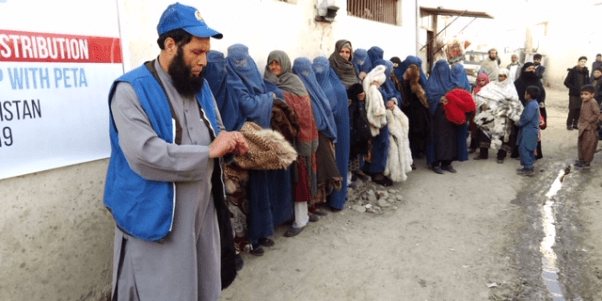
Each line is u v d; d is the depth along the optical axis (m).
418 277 3.14
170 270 1.80
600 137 7.34
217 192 2.03
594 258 3.39
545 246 3.65
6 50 2.04
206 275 2.00
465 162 6.41
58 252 2.39
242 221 3.28
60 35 2.28
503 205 4.68
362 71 5.08
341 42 4.64
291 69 3.95
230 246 2.20
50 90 2.25
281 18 4.38
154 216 1.71
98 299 2.66
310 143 3.65
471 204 4.71
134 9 2.80
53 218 2.35
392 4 7.45
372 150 4.96
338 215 4.37
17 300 2.22
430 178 5.62
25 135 2.15
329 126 3.90
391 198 4.86
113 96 1.72
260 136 2.18
